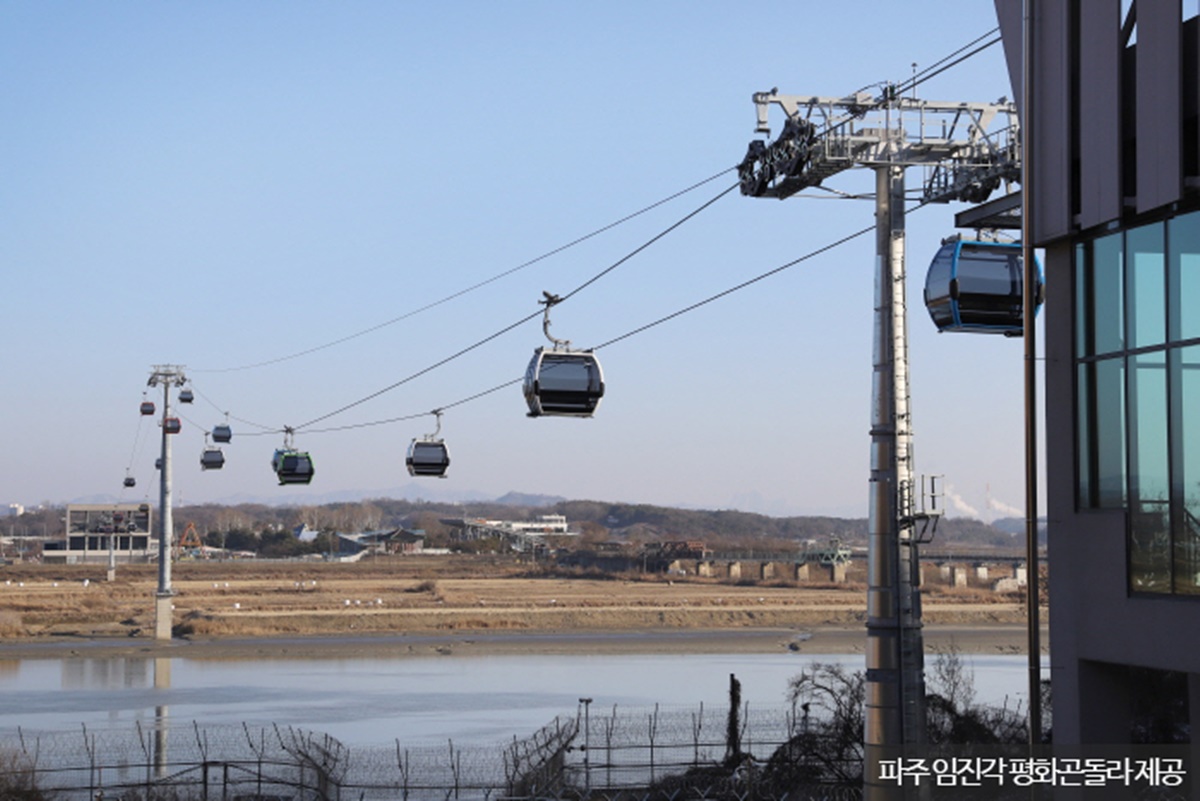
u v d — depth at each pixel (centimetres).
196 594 17388
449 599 16475
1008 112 3106
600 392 3872
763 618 14038
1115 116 2389
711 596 18100
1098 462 2483
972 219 3056
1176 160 2238
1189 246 2256
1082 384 2516
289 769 4875
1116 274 2442
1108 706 2494
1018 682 7881
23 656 9550
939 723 3850
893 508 2845
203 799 4150
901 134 3022
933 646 10756
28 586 18962
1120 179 2372
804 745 4078
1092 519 2469
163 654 9762
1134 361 2389
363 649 10456
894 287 2948
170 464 9975
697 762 4491
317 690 7625
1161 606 2292
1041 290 2798
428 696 7344
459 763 4978
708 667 9162
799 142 3023
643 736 5625
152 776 4706
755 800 3838
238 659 9625
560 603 15762
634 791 4234
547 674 8631
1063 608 2534
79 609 14338
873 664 2823
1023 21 2577
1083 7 2488
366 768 4881
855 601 16975
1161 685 4125
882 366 2916
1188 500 2248
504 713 6612
